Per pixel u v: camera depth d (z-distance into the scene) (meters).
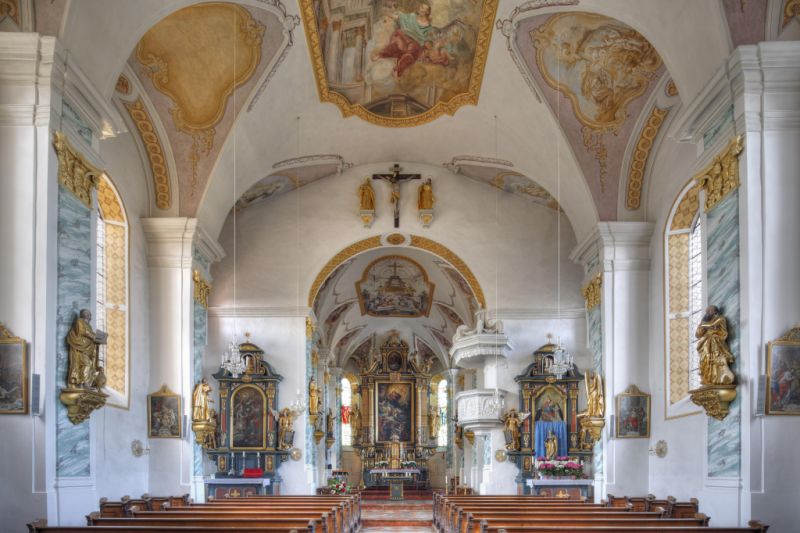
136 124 18.28
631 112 18.44
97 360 12.09
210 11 15.77
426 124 21.50
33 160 11.12
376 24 17.33
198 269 19.94
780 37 11.84
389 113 21.03
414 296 32.84
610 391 19.06
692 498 16.38
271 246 24.03
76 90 11.88
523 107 19.06
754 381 11.23
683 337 18.16
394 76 19.34
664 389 18.31
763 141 11.52
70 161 11.83
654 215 19.22
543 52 17.20
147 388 18.64
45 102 11.17
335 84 19.41
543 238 23.97
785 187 11.48
